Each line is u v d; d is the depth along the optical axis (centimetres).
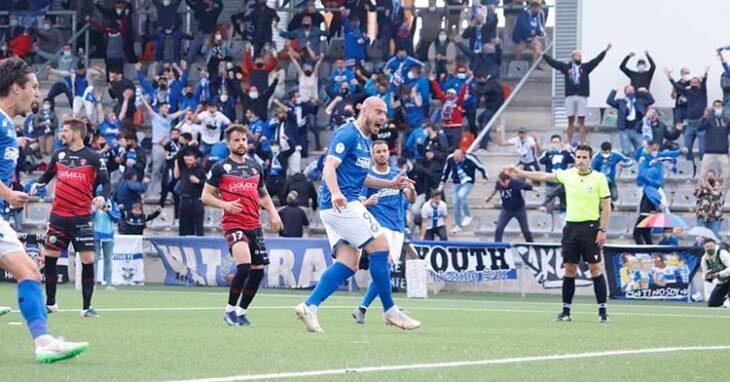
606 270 3225
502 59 4453
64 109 4734
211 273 3503
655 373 1103
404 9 4400
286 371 1067
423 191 3725
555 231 3731
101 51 4878
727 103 3962
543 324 1980
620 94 4062
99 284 3450
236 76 4244
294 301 2702
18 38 4812
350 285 3397
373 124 1627
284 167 3916
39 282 1113
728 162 3775
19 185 4144
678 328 1897
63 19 4984
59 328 1659
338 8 4644
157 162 4191
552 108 4225
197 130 3981
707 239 3150
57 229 2041
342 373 1052
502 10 4544
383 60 4384
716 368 1161
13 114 1133
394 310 1672
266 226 3944
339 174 1633
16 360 1141
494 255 3309
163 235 4031
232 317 1805
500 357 1251
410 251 3309
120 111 4409
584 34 4091
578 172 2144
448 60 4375
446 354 1277
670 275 3170
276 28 4581
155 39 4666
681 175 3897
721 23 4003
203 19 4647
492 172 4044
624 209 3797
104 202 2033
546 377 1052
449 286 3372
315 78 4306
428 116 4072
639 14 4053
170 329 1666
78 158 2044
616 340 1556
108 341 1414
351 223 1633
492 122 4088
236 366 1109
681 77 3938
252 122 4044
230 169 1823
